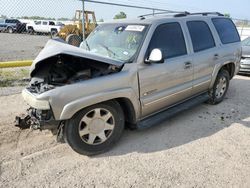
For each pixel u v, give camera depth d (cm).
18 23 2767
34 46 1802
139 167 312
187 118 470
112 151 350
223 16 578
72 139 316
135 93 353
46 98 288
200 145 368
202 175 297
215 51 503
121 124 357
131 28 398
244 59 859
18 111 482
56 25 3092
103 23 466
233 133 409
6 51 1462
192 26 462
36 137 385
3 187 275
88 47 423
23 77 735
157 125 436
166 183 283
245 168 312
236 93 646
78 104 301
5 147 354
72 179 289
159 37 388
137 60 354
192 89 462
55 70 333
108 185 280
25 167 310
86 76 321
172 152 347
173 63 402
